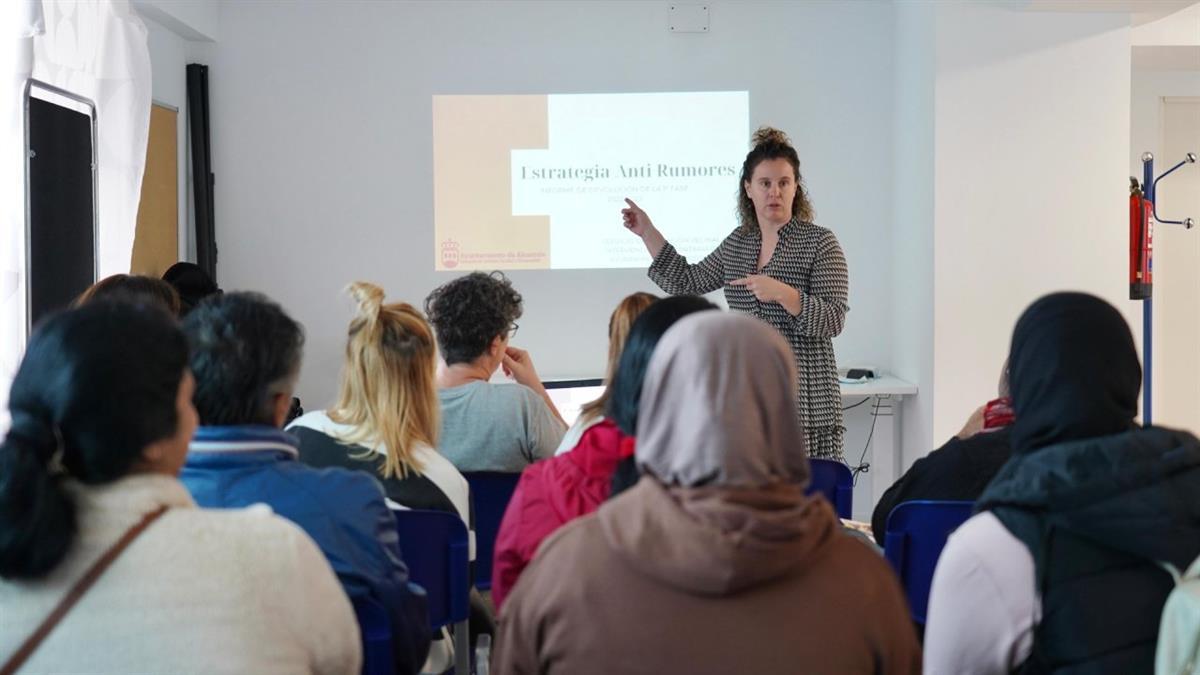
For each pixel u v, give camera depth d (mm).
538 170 5492
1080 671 1260
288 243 5535
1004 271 4906
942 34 4848
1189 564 1258
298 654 1203
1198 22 5512
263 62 5477
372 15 5484
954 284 4906
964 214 4891
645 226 4238
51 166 3604
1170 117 6418
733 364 1070
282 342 1586
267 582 1171
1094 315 1370
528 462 2564
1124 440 1313
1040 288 4910
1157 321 6508
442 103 5461
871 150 5566
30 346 1146
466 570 2105
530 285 5574
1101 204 4906
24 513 1046
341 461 2070
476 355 2643
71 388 1107
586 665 1072
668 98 5477
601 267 5527
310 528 1580
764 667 1051
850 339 5633
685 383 1079
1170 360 6512
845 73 5543
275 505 1567
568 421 4055
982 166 4883
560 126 5488
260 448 1578
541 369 5590
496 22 5500
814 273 3822
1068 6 4750
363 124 5516
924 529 2195
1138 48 5609
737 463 1048
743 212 4078
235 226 5520
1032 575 1279
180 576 1133
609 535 1077
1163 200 6449
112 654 1107
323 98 5504
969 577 1307
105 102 4168
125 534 1131
